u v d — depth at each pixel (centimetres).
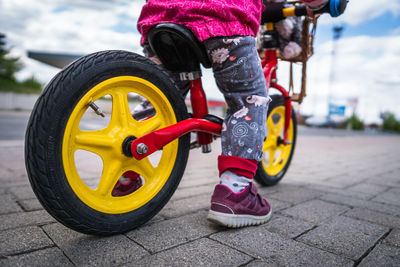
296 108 206
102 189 99
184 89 139
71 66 88
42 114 81
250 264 84
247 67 106
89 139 95
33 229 106
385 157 463
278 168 205
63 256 86
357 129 3584
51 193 83
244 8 103
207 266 82
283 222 123
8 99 2103
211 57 106
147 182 115
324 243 102
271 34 164
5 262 81
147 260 85
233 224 108
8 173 221
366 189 203
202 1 99
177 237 102
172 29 101
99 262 83
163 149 120
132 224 104
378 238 108
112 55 97
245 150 108
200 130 118
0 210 129
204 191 177
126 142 101
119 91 103
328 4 125
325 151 543
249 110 109
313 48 170
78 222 89
